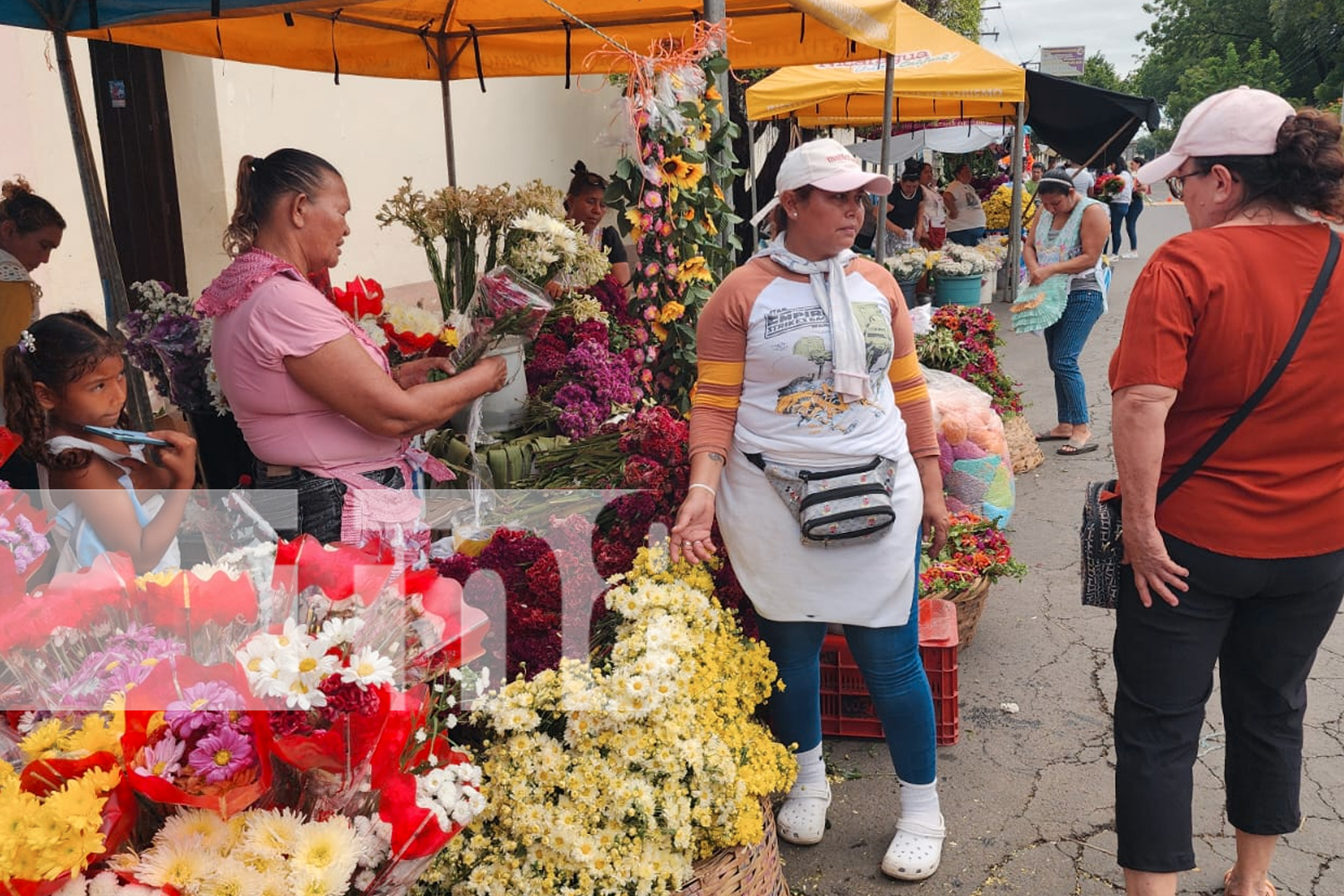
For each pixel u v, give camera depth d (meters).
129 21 3.83
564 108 9.89
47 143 5.38
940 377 5.19
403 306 3.10
